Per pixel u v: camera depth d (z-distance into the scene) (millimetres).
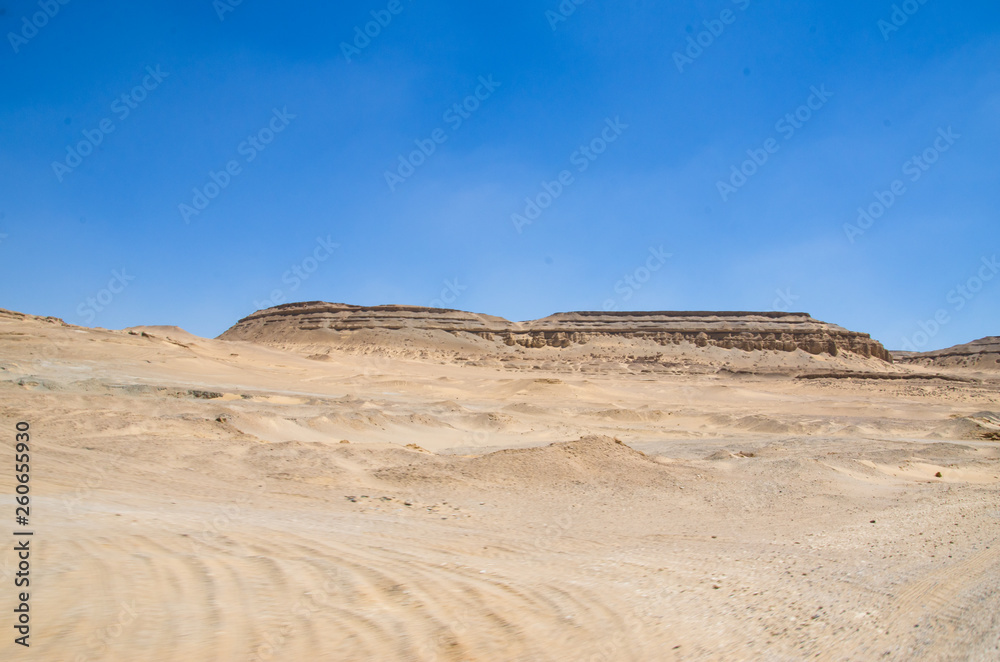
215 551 9547
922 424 68125
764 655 7074
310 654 5977
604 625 7898
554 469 27078
